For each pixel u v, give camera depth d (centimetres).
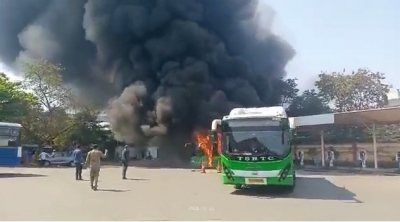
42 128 3859
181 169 2753
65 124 4056
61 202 1102
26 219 830
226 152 1308
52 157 3412
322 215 876
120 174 2266
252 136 1291
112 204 1063
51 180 1855
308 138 3225
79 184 1652
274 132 1280
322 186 1559
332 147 3044
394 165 2650
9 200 1147
